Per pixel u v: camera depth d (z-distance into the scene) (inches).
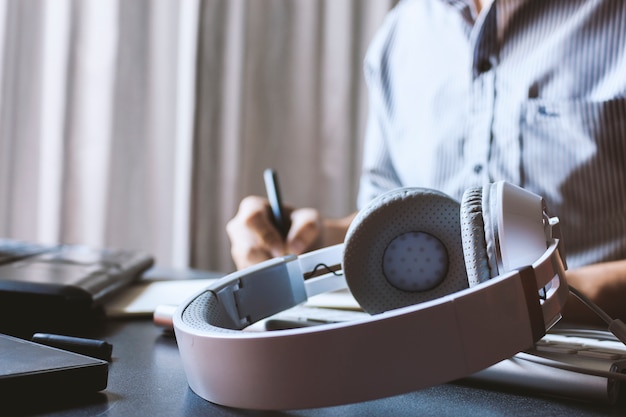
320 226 34.8
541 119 40.6
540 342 17.2
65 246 40.1
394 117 51.5
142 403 13.3
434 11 49.5
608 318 15.4
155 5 75.2
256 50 83.5
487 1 46.9
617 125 38.7
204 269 79.6
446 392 14.8
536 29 42.0
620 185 38.7
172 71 76.8
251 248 33.3
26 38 68.6
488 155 42.6
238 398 12.7
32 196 69.4
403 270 17.4
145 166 75.7
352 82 86.4
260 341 12.3
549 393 14.5
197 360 13.4
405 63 50.8
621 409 13.8
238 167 80.3
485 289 12.5
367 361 12.0
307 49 84.5
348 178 86.4
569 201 39.4
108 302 27.0
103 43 72.4
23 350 14.3
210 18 78.4
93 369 13.6
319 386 12.1
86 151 72.4
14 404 12.5
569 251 39.1
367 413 13.1
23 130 68.7
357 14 86.6
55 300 21.8
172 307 21.6
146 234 76.2
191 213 77.9
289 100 84.7
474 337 12.3
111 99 72.6
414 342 12.0
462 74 45.9
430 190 17.0
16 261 29.5
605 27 39.9
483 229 14.5
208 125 79.0
